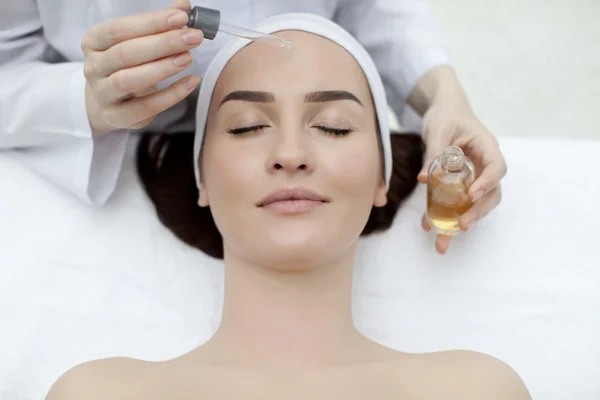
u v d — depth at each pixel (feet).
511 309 5.05
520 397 3.99
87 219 5.08
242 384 4.10
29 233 4.98
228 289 4.57
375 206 5.23
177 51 3.81
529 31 8.40
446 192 4.70
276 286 4.41
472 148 4.88
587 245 5.22
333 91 4.32
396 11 5.51
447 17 8.47
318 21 4.57
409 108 5.61
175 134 5.41
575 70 8.16
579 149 5.56
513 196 5.36
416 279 5.15
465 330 5.01
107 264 4.99
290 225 4.22
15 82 4.83
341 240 4.32
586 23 8.43
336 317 4.46
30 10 5.00
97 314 4.87
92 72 4.04
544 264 5.16
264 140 4.28
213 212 4.51
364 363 4.31
